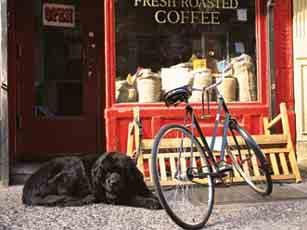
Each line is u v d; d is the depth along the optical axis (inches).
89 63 254.1
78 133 252.2
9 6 219.8
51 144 249.0
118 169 183.9
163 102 216.2
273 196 193.3
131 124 207.6
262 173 195.3
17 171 221.3
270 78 219.6
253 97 223.1
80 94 253.9
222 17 223.5
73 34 253.4
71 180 187.2
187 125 184.9
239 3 223.5
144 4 217.5
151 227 164.9
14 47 229.9
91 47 254.1
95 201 187.8
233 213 176.6
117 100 214.8
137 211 179.2
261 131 220.1
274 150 211.6
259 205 184.2
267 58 220.5
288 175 210.1
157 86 218.1
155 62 219.0
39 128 247.6
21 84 244.8
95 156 193.3
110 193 183.2
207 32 223.1
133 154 203.3
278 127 220.1
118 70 215.3
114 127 212.1
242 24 223.9
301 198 191.0
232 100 222.2
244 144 195.5
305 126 265.6
